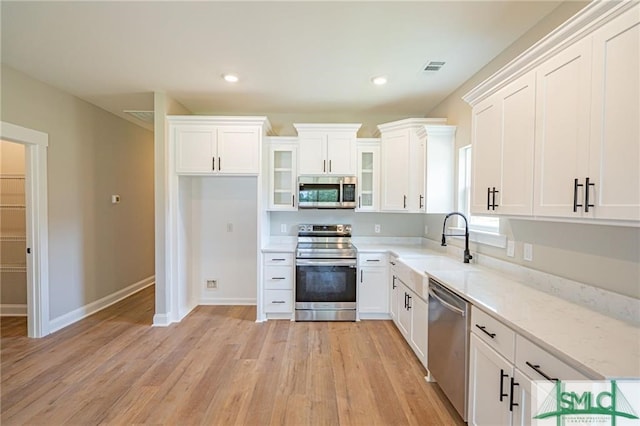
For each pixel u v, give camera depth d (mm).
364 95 3482
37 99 3104
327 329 3408
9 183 3686
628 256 1467
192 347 2959
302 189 3795
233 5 1928
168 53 2541
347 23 2113
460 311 1861
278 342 3078
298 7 1943
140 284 5027
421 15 2016
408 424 1952
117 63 2727
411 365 2650
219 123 3510
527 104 1724
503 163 1943
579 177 1381
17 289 3717
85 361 2684
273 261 3646
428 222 3951
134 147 4820
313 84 3162
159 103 3430
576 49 1393
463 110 3123
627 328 1339
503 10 1963
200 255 4219
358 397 2217
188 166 3521
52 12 1995
